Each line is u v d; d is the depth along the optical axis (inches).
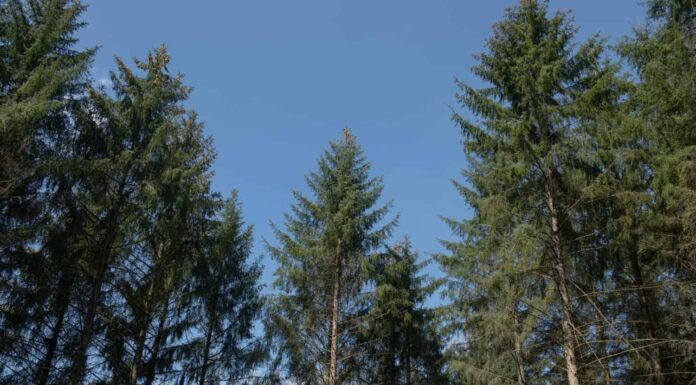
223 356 791.7
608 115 550.6
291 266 768.9
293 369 746.2
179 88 748.0
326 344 759.7
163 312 740.7
